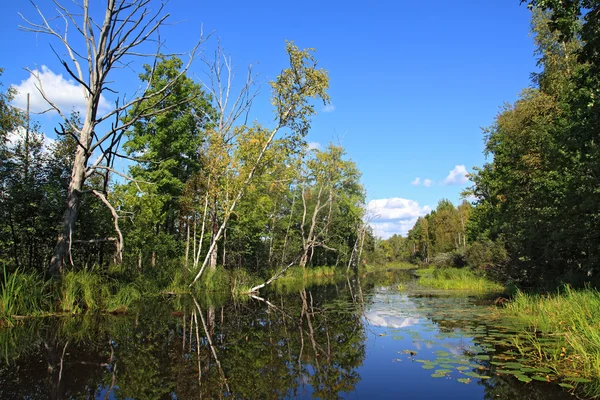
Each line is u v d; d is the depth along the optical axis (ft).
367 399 15.76
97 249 56.90
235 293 60.59
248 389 17.35
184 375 19.21
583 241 41.34
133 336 27.35
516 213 59.47
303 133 59.06
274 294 64.18
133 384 17.58
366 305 47.62
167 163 72.23
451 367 19.77
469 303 46.19
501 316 34.01
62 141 51.24
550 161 45.39
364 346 25.57
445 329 29.66
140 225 60.34
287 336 29.14
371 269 200.03
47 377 18.26
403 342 26.25
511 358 20.58
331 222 129.90
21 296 32.12
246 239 93.04
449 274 85.97
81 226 50.01
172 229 92.53
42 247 50.75
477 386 16.85
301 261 117.39
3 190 45.88
